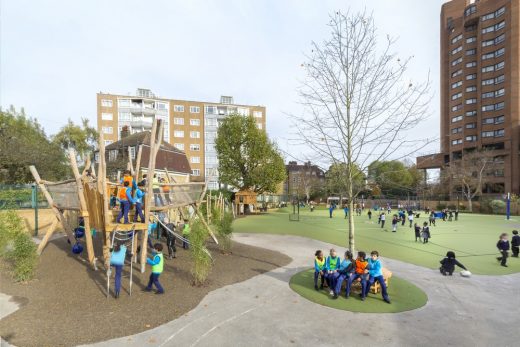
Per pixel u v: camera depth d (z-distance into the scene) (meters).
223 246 14.90
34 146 30.33
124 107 69.94
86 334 6.34
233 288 9.62
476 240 20.86
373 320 7.33
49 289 8.96
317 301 8.52
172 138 73.81
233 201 43.19
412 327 6.98
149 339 6.21
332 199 64.44
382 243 19.20
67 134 54.56
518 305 8.48
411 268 12.75
